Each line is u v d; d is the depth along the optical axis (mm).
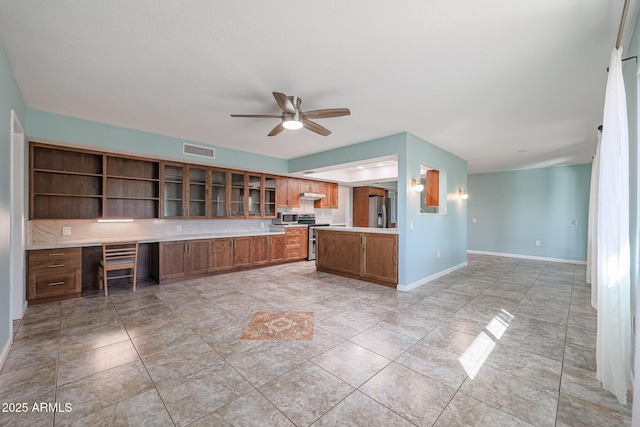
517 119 3627
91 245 3891
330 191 7848
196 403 1734
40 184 3891
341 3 1661
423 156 4621
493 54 2188
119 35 1977
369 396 1812
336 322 3002
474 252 8195
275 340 2580
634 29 1823
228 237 5383
